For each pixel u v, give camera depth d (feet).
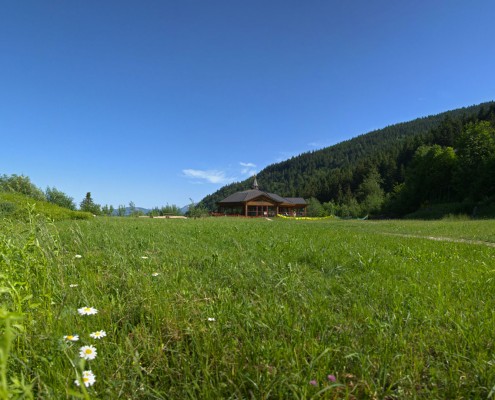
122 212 128.67
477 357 6.95
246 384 6.16
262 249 22.71
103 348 7.04
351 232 45.68
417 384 6.29
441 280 14.24
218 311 9.28
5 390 2.79
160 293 10.62
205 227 44.91
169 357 7.23
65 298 9.18
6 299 8.12
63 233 24.93
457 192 184.14
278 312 9.18
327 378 6.13
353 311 10.07
